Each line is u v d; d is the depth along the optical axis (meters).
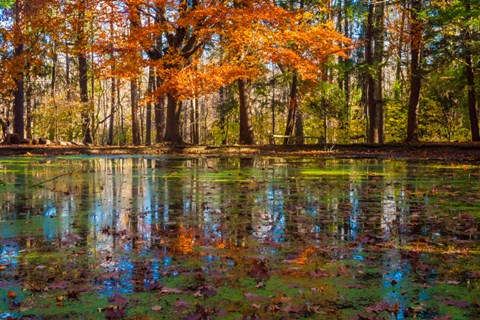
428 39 20.45
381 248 4.44
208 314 2.82
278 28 20.61
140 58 20.39
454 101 31.67
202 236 4.98
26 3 21.98
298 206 6.85
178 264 3.93
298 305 3.00
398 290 3.28
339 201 7.31
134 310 2.94
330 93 29.33
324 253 4.27
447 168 12.95
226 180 10.30
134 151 20.94
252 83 30.59
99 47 20.02
